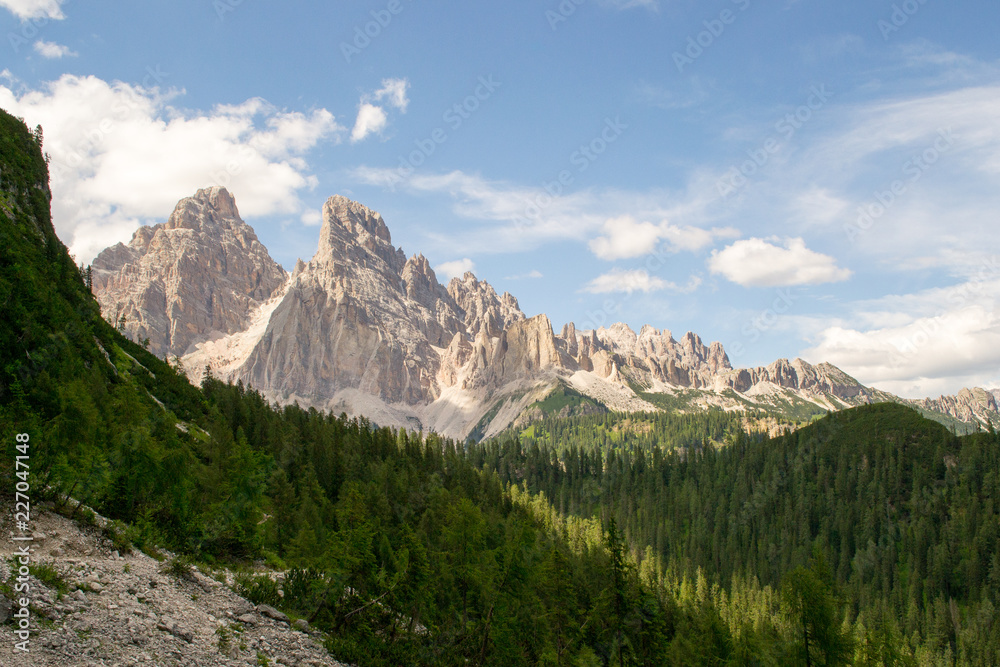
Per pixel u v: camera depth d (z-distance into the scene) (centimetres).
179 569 3544
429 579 5025
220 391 14962
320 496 9769
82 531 3444
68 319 7919
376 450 17075
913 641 15188
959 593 17562
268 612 3631
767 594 16550
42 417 4831
